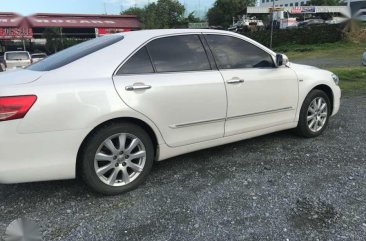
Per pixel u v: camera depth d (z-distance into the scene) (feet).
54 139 10.57
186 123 12.93
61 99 10.52
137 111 11.65
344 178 12.66
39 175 10.64
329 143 16.39
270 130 15.74
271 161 14.40
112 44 12.23
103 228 10.03
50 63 12.12
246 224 10.01
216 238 9.43
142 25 192.24
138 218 10.48
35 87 10.41
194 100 12.89
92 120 10.91
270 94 15.16
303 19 167.73
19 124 10.10
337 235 9.39
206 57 13.66
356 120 20.24
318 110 17.17
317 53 92.53
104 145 11.43
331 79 17.79
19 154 10.27
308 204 10.96
